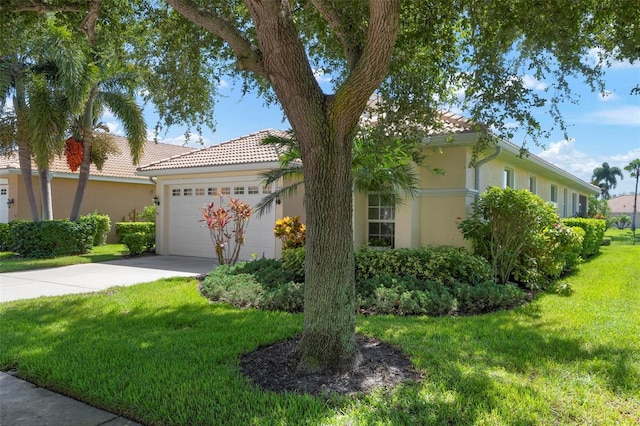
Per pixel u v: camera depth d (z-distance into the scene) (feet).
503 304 24.57
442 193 34.27
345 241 14.62
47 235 49.26
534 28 17.16
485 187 38.58
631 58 17.19
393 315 22.41
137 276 36.76
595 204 110.42
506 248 30.09
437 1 18.76
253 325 19.89
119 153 61.98
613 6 16.52
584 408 11.75
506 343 17.25
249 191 46.11
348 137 14.62
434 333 18.62
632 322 20.53
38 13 21.08
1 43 22.68
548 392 12.64
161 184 53.26
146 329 19.56
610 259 49.73
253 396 12.28
